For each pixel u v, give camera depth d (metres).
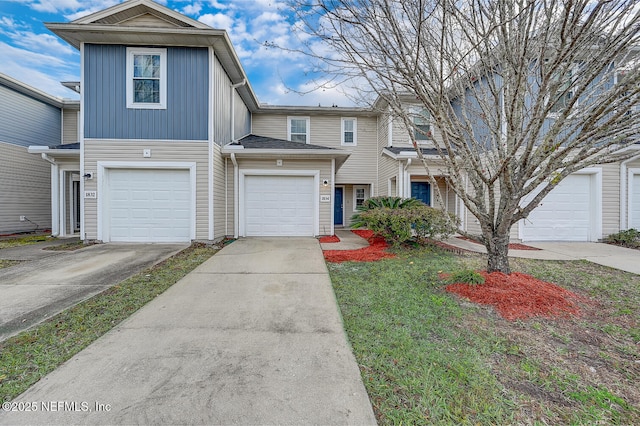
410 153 9.87
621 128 3.21
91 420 1.79
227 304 3.71
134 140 8.05
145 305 3.65
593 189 9.22
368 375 2.25
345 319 3.26
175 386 2.11
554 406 1.98
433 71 3.70
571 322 3.21
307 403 1.95
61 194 9.85
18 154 11.45
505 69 4.14
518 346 2.71
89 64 7.92
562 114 3.42
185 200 8.27
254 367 2.35
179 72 8.08
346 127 13.90
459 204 10.37
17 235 10.61
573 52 3.31
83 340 2.78
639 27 2.83
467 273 4.20
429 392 2.07
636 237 8.62
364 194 14.25
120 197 8.17
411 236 7.36
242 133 12.02
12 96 11.20
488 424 1.82
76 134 13.32
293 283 4.57
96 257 6.34
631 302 3.81
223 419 1.81
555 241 9.24
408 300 3.79
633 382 2.25
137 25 8.10
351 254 6.68
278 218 9.56
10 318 3.26
